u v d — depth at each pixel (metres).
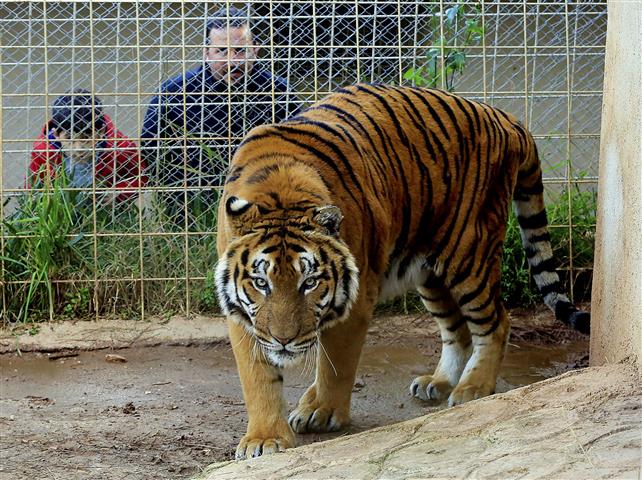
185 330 10.98
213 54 11.23
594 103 12.18
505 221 9.07
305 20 11.66
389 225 8.08
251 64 11.23
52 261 11.03
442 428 6.55
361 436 6.73
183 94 10.87
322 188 7.32
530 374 9.78
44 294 11.11
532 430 6.12
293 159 7.48
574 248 11.52
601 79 12.26
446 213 8.62
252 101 11.30
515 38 12.20
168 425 8.32
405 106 8.48
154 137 11.39
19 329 10.90
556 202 11.62
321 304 7.02
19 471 7.08
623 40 7.57
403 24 11.76
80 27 12.78
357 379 9.69
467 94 11.31
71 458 7.41
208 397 9.20
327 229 7.03
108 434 8.03
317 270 6.96
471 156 8.66
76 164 11.38
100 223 11.25
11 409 8.76
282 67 11.55
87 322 11.02
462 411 6.77
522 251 11.43
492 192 8.92
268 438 7.23
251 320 7.06
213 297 11.17
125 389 9.46
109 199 11.27
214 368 10.17
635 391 6.50
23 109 11.97
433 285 9.10
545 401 6.61
